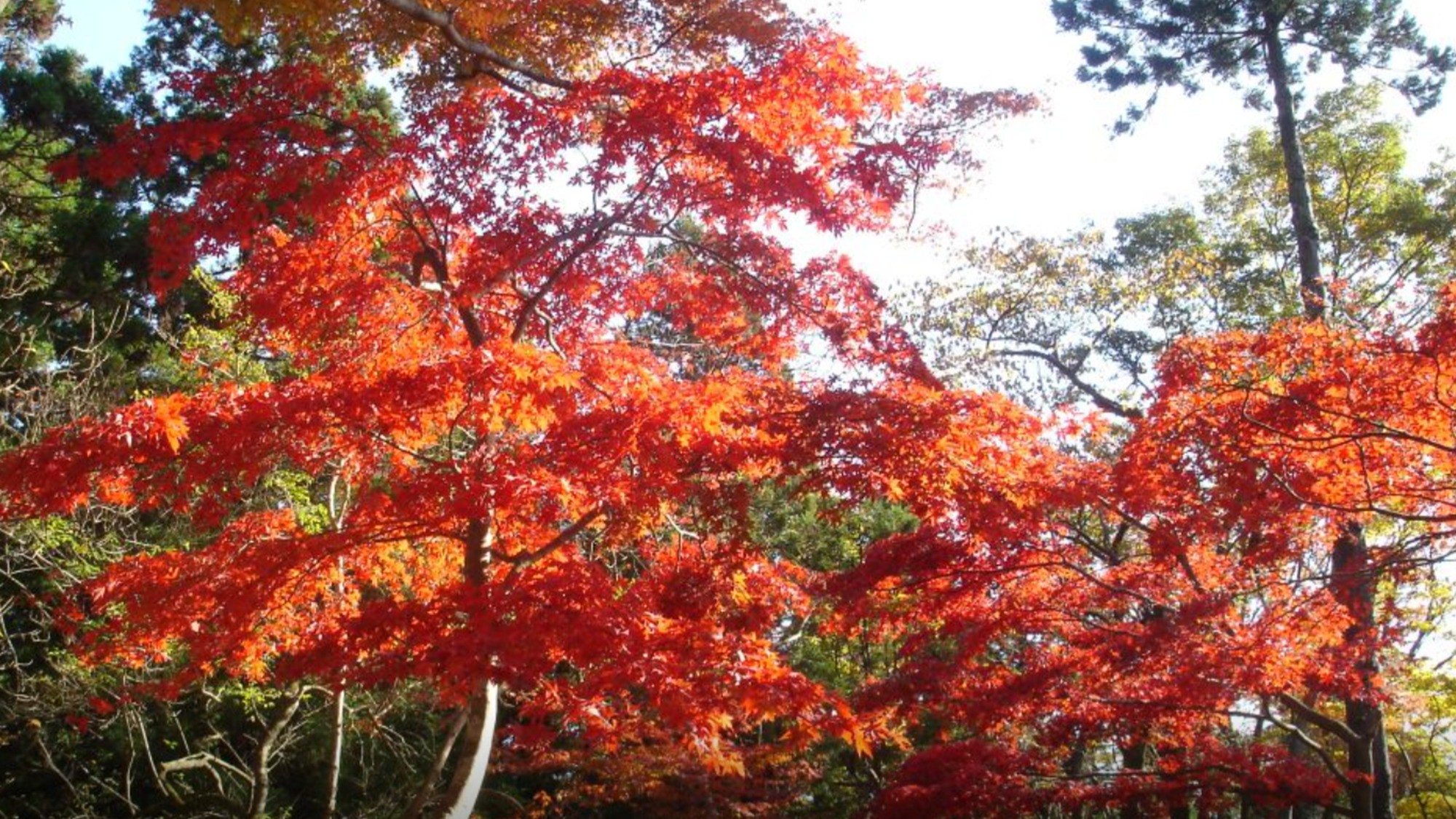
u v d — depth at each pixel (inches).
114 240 641.0
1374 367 276.8
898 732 345.7
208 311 652.1
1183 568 343.3
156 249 272.4
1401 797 590.2
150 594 266.1
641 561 402.6
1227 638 304.0
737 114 271.0
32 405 505.7
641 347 368.5
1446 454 289.9
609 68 299.7
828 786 645.9
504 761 561.6
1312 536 340.2
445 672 213.2
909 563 336.8
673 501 270.1
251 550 262.8
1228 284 749.9
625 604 237.5
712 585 287.9
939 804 322.3
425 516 242.5
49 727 556.4
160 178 656.4
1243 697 323.9
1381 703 323.9
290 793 630.5
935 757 339.9
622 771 510.9
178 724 534.0
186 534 500.1
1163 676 323.6
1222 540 380.5
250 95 284.0
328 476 501.4
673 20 324.8
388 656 221.8
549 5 316.2
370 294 287.1
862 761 619.8
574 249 297.7
